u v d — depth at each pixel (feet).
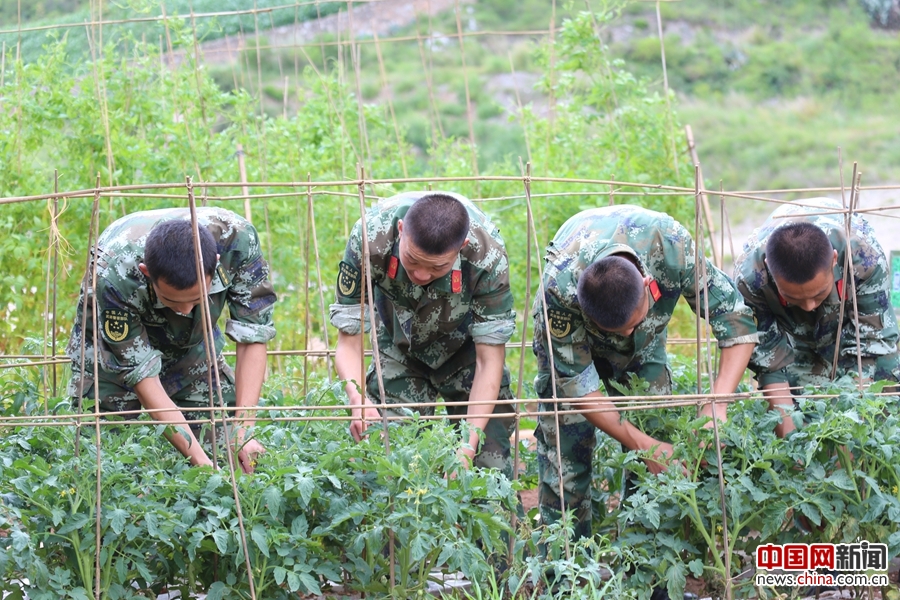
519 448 18.57
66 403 16.01
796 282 14.48
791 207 16.93
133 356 13.97
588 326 14.39
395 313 15.30
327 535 13.39
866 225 15.88
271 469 13.10
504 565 15.16
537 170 27.73
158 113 25.90
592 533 16.17
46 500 12.73
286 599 13.21
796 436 13.96
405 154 30.17
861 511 13.87
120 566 12.55
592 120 28.27
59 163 25.61
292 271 26.21
